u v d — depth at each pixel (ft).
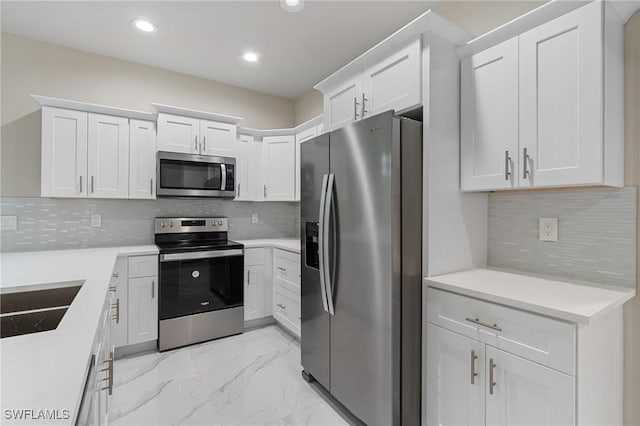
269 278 10.63
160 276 8.73
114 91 9.59
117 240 9.73
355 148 5.80
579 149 4.33
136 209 10.05
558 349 3.70
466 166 5.68
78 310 3.45
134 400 6.58
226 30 8.14
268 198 11.50
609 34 4.29
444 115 5.57
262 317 10.52
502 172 5.15
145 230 10.19
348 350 6.01
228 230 11.66
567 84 4.43
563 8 4.44
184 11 7.37
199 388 7.05
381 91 6.25
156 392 6.87
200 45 8.87
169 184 9.38
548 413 3.78
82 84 9.16
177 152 9.52
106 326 4.59
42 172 8.01
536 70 4.74
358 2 7.03
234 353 8.75
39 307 4.73
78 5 7.14
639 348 4.58
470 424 4.62
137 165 9.23
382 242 5.26
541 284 4.89
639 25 4.55
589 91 4.24
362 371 5.68
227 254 9.73
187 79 10.79
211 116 10.02
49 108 8.11
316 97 11.80
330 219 6.37
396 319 5.15
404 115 6.05
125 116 9.07
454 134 5.72
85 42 8.72
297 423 5.98
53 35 8.38
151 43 8.78
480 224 6.25
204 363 8.17
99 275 5.13
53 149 8.15
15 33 8.29
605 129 4.19
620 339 4.63
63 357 2.39
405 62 5.74
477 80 5.51
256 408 6.39
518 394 4.07
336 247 6.23
